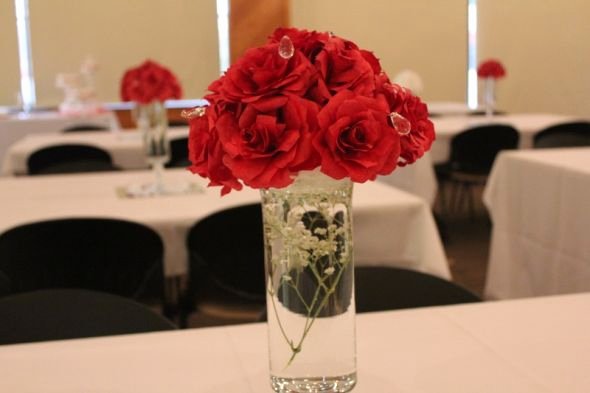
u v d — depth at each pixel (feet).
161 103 8.71
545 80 18.29
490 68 18.34
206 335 4.09
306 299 2.89
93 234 6.55
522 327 4.06
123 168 14.66
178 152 13.92
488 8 21.80
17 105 22.40
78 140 15.44
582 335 3.92
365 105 2.62
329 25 23.58
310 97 2.69
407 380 3.44
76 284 6.63
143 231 6.65
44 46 22.68
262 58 2.71
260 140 2.62
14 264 6.42
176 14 23.30
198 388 3.43
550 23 17.71
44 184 9.58
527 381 3.40
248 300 7.37
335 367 2.94
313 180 2.76
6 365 3.74
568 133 14.48
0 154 18.86
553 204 9.43
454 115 20.48
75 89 20.13
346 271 2.91
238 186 2.81
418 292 4.98
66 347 3.96
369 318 4.27
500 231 10.57
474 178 15.88
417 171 14.39
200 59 23.58
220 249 7.20
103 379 3.55
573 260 9.04
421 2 23.76
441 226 14.39
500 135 15.46
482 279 12.84
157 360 3.76
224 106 2.71
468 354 3.72
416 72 24.03
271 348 2.98
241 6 23.11
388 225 7.75
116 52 23.15
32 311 4.59
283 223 2.84
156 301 6.93
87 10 22.81
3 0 22.26
